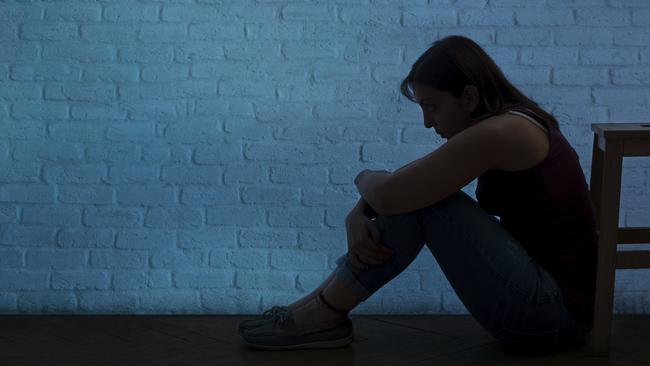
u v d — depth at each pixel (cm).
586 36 277
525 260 197
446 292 280
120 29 277
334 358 214
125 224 278
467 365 205
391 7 278
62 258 278
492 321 202
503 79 201
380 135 279
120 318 272
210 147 279
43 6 276
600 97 278
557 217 201
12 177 276
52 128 277
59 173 277
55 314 278
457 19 278
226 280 280
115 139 277
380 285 214
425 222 201
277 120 279
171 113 278
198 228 279
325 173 279
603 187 204
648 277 279
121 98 277
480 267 196
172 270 279
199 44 278
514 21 278
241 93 278
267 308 281
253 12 278
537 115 198
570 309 205
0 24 275
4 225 277
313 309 222
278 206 279
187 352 224
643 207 278
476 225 197
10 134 276
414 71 205
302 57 278
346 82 278
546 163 197
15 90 276
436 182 194
